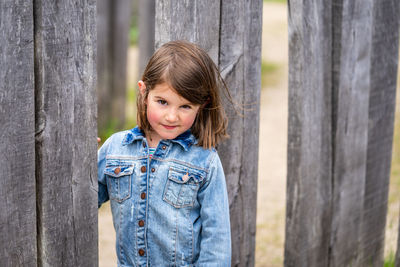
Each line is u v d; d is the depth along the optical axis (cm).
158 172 174
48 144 156
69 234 167
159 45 182
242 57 200
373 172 282
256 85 209
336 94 245
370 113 269
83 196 168
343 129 253
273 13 1387
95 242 175
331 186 257
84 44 156
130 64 840
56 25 149
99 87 544
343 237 271
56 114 155
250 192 220
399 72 735
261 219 396
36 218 161
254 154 216
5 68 142
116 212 180
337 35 238
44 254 164
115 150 179
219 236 175
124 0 539
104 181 182
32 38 146
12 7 140
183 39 181
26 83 147
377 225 295
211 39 189
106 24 536
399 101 605
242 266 227
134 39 1033
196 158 175
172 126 163
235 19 194
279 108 699
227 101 199
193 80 156
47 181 158
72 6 151
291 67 227
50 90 152
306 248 250
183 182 173
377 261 303
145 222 175
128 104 660
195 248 179
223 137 188
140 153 175
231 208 214
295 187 239
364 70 255
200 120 176
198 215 180
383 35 261
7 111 145
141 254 178
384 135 281
